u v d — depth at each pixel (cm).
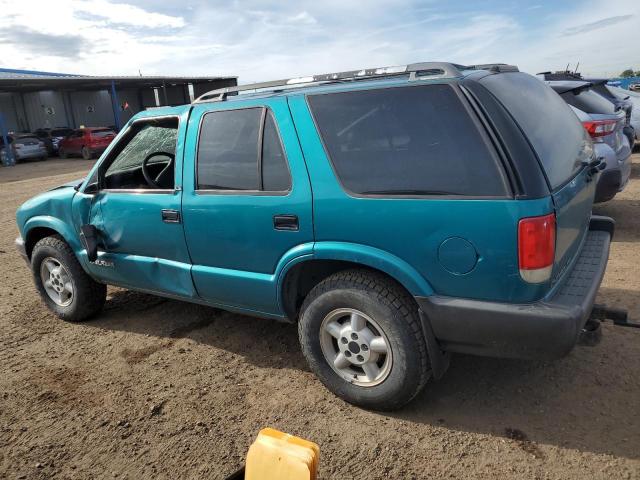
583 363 335
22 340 423
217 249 336
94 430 298
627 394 300
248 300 334
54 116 3481
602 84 997
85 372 365
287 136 299
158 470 263
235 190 322
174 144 434
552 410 291
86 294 441
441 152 257
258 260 319
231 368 359
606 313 302
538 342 244
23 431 301
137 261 384
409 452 265
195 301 369
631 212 699
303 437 280
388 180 269
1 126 2272
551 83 660
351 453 266
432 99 263
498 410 294
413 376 277
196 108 345
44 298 469
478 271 250
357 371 305
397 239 266
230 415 305
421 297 265
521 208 237
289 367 356
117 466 268
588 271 287
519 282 243
